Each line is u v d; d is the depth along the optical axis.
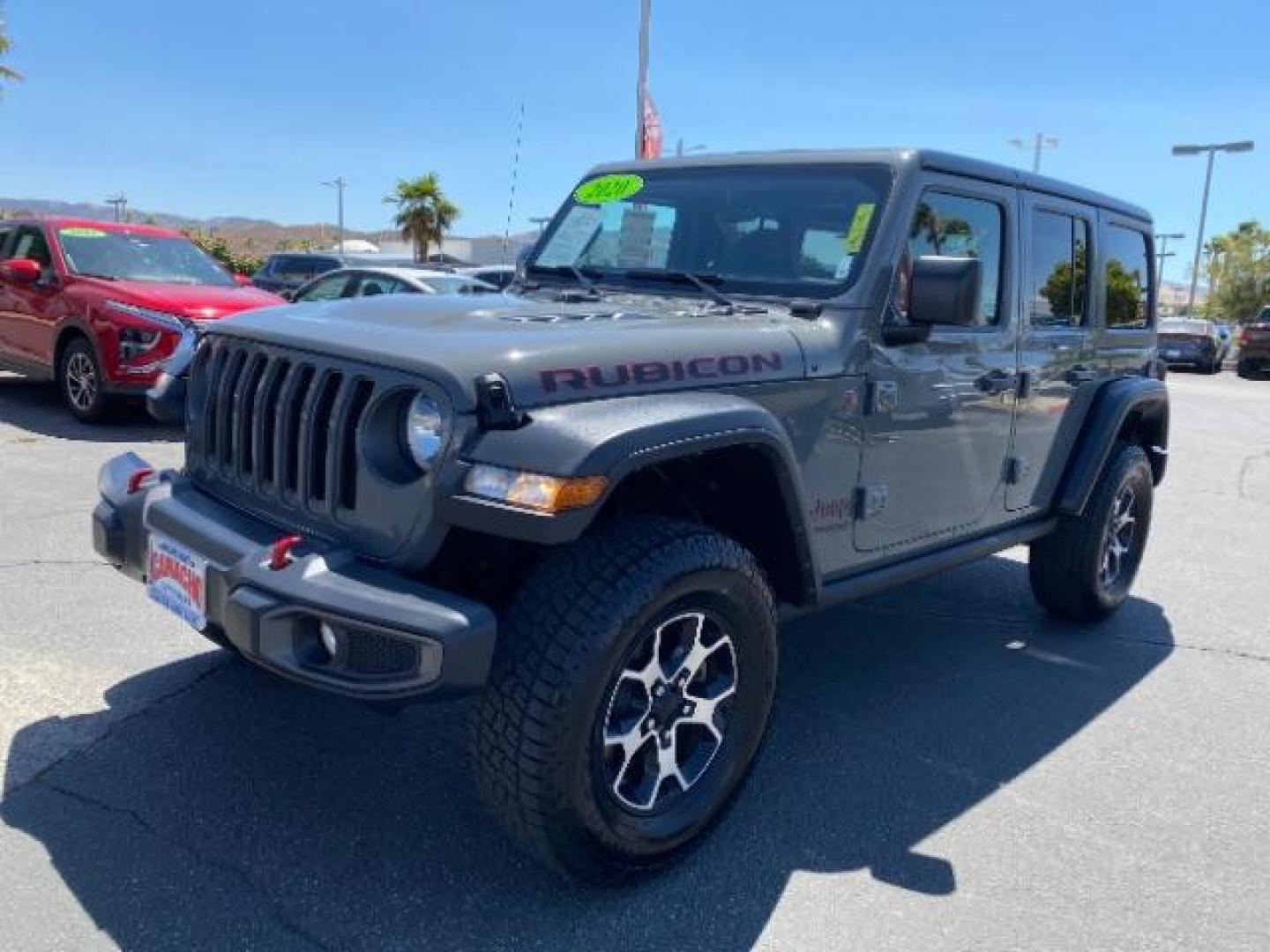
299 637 2.44
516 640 2.41
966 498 3.92
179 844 2.77
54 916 2.45
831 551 3.33
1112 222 4.74
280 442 2.77
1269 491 8.83
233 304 8.70
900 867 2.87
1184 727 3.88
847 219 3.42
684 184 3.87
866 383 3.29
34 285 8.85
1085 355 4.56
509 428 2.38
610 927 2.54
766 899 2.69
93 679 3.71
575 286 3.91
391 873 2.70
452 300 3.34
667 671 2.67
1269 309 23.67
